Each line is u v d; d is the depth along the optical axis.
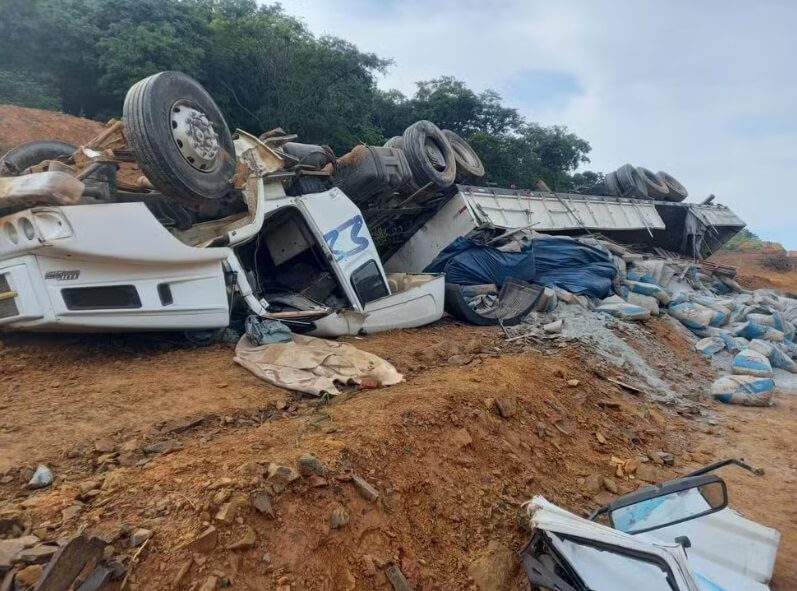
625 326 11.77
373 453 4.55
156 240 6.07
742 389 10.19
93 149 6.45
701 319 13.32
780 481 7.30
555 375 8.22
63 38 18.66
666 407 9.30
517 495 5.29
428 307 9.33
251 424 5.02
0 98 16.62
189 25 20.86
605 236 17.27
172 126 6.22
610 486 6.16
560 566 3.86
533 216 14.14
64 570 2.75
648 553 3.50
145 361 6.21
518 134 37.66
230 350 6.79
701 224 20.44
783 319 15.03
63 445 4.17
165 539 3.15
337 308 8.06
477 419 5.86
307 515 3.72
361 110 26.16
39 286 5.45
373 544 3.89
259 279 7.88
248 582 3.19
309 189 8.43
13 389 5.16
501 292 11.80
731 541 4.91
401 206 11.47
